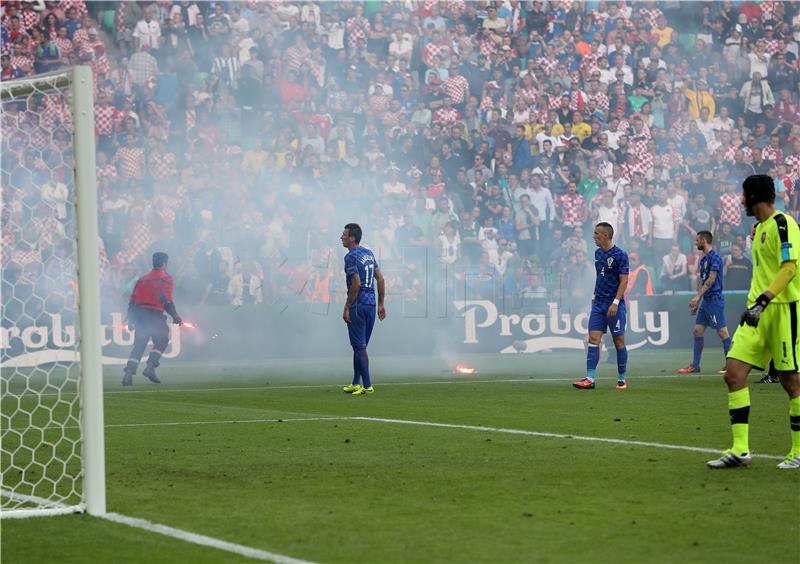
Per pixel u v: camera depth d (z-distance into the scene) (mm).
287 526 16719
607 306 42750
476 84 79188
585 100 79125
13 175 57094
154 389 44844
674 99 81312
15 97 20766
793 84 85625
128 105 67375
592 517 17203
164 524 16984
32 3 69062
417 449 25469
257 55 73250
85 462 18094
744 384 22250
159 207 63969
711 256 50469
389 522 16969
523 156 75125
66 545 15656
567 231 72500
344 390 42031
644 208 73312
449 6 81000
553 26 82438
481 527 16531
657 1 85500
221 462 23594
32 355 53344
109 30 71812
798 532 16016
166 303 47625
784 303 21844
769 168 81062
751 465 22484
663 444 26047
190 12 73375
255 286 64375
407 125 75438
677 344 71500
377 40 78812
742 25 86500
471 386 44562
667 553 14758
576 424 30547
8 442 27406
